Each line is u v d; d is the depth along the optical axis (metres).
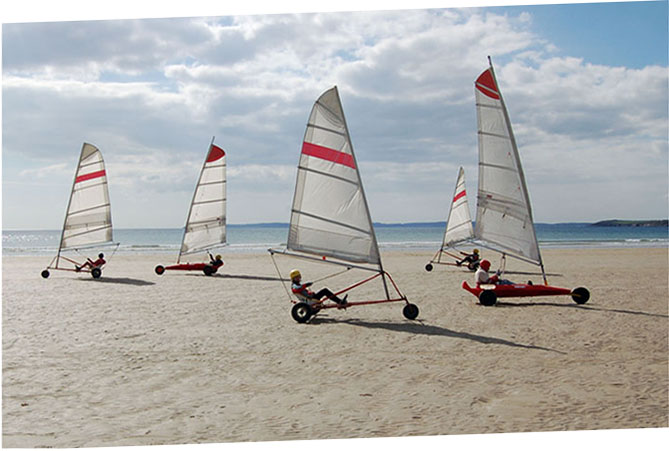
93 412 6.04
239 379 7.20
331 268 24.77
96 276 20.14
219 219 24.20
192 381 7.13
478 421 5.68
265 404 6.23
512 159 14.38
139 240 73.94
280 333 9.98
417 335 9.70
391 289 16.38
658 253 34.78
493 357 8.16
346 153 10.80
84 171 21.67
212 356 8.39
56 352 8.70
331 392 6.62
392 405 6.15
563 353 8.38
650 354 8.29
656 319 11.06
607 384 6.86
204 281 19.14
